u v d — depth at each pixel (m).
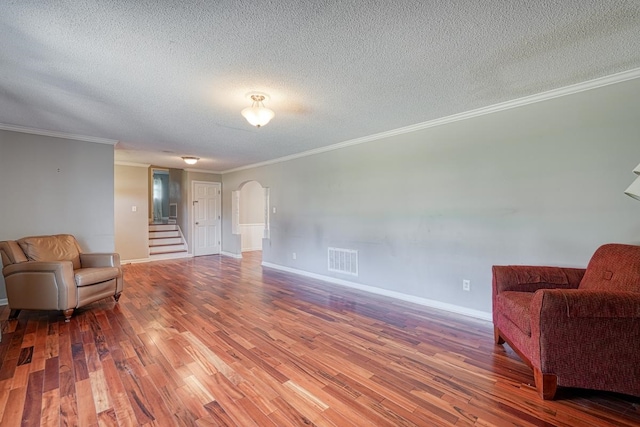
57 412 1.73
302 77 2.47
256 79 2.49
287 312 3.47
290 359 2.37
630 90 2.44
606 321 1.75
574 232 2.71
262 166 6.64
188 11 1.64
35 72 2.34
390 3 1.58
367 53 2.11
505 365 2.29
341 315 3.38
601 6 1.62
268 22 1.75
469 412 1.76
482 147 3.24
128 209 6.63
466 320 3.23
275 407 1.79
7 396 1.88
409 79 2.52
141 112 3.28
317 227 5.27
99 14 1.65
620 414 1.74
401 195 4.00
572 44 2.01
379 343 2.66
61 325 3.05
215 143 4.80
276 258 6.19
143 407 1.78
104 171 4.54
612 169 2.53
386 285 4.19
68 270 3.18
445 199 3.55
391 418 1.71
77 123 3.68
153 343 2.63
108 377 2.09
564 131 2.74
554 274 2.52
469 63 2.26
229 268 6.19
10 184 3.83
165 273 5.64
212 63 2.23
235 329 2.96
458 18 1.72
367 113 3.36
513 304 2.25
